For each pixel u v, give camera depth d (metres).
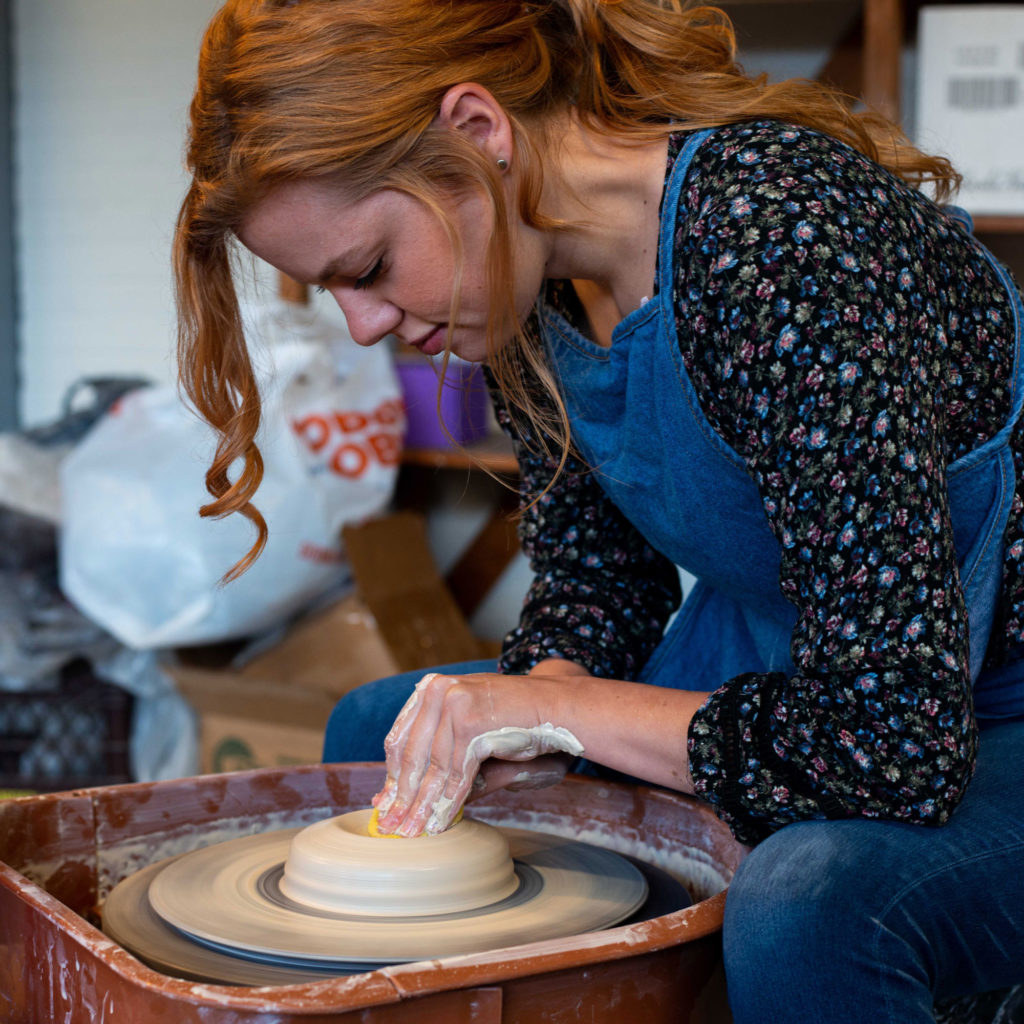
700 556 1.19
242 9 1.01
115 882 1.20
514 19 1.05
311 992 0.74
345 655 2.62
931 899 0.90
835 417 0.89
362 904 1.03
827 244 0.91
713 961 0.96
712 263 0.94
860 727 0.90
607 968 0.85
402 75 0.97
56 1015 0.89
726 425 1.03
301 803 1.30
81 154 3.80
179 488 2.61
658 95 1.09
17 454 3.00
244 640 2.89
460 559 3.40
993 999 1.14
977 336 1.06
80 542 2.66
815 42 2.94
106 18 3.71
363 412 2.77
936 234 1.05
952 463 1.04
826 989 0.86
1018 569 1.09
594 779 1.29
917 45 2.75
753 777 0.94
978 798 0.99
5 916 0.96
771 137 1.00
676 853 1.21
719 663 1.37
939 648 0.89
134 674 2.83
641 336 1.08
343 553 2.69
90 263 3.85
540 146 1.06
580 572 1.41
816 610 0.92
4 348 3.90
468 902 1.05
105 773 2.94
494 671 1.40
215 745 2.73
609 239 1.11
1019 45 2.52
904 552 0.89
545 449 1.32
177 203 3.73
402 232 0.99
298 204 0.98
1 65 3.79
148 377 3.82
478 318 1.06
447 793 1.05
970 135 2.56
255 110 0.96
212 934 0.98
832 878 0.88
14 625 2.80
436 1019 0.78
